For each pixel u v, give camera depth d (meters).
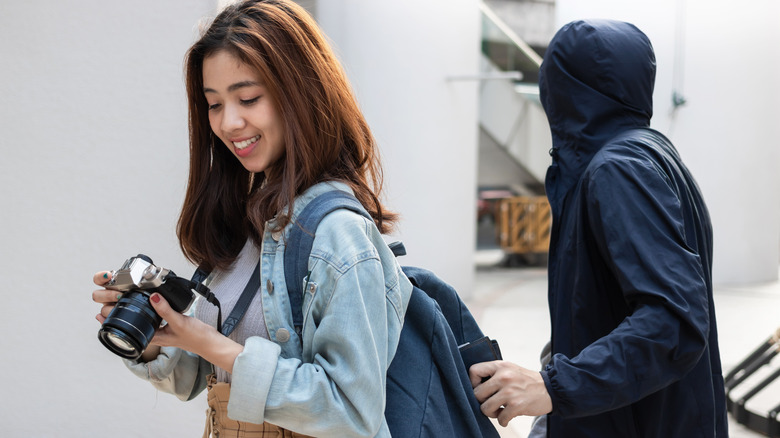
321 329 1.01
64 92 2.33
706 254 1.51
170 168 2.37
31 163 2.33
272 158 1.14
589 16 8.92
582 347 1.45
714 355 1.50
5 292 2.33
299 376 1.00
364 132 1.24
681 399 1.40
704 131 8.69
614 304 1.45
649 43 1.59
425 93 6.59
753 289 8.58
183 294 0.99
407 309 1.22
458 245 7.09
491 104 9.67
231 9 1.12
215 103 1.13
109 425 2.39
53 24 2.32
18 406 2.35
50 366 2.36
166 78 2.36
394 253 1.27
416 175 6.61
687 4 8.50
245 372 0.99
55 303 2.35
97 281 0.99
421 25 6.52
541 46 14.20
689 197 1.49
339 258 1.02
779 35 8.85
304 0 5.83
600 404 1.23
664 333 1.24
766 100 8.87
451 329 1.37
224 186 1.27
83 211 2.35
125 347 0.96
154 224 2.37
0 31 2.29
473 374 1.29
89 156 2.35
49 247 2.34
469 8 6.94
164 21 2.35
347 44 6.15
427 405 1.16
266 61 1.07
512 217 10.34
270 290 1.08
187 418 2.42
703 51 8.57
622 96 1.53
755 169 8.92
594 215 1.39
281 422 1.01
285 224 1.08
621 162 1.37
